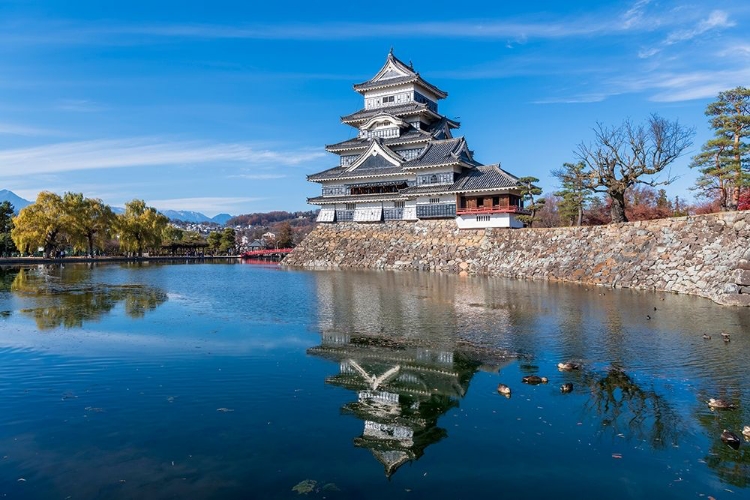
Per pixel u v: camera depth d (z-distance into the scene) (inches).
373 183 2517.2
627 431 399.9
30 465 337.1
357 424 412.5
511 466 342.3
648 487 316.2
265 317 917.2
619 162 1644.9
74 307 1050.7
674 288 1242.6
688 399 467.5
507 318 892.0
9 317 921.5
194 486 312.0
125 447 365.7
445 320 877.2
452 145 2400.3
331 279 1679.4
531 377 527.5
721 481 325.1
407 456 355.6
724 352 629.3
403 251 2219.5
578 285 1432.1
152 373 552.4
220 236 4874.5
